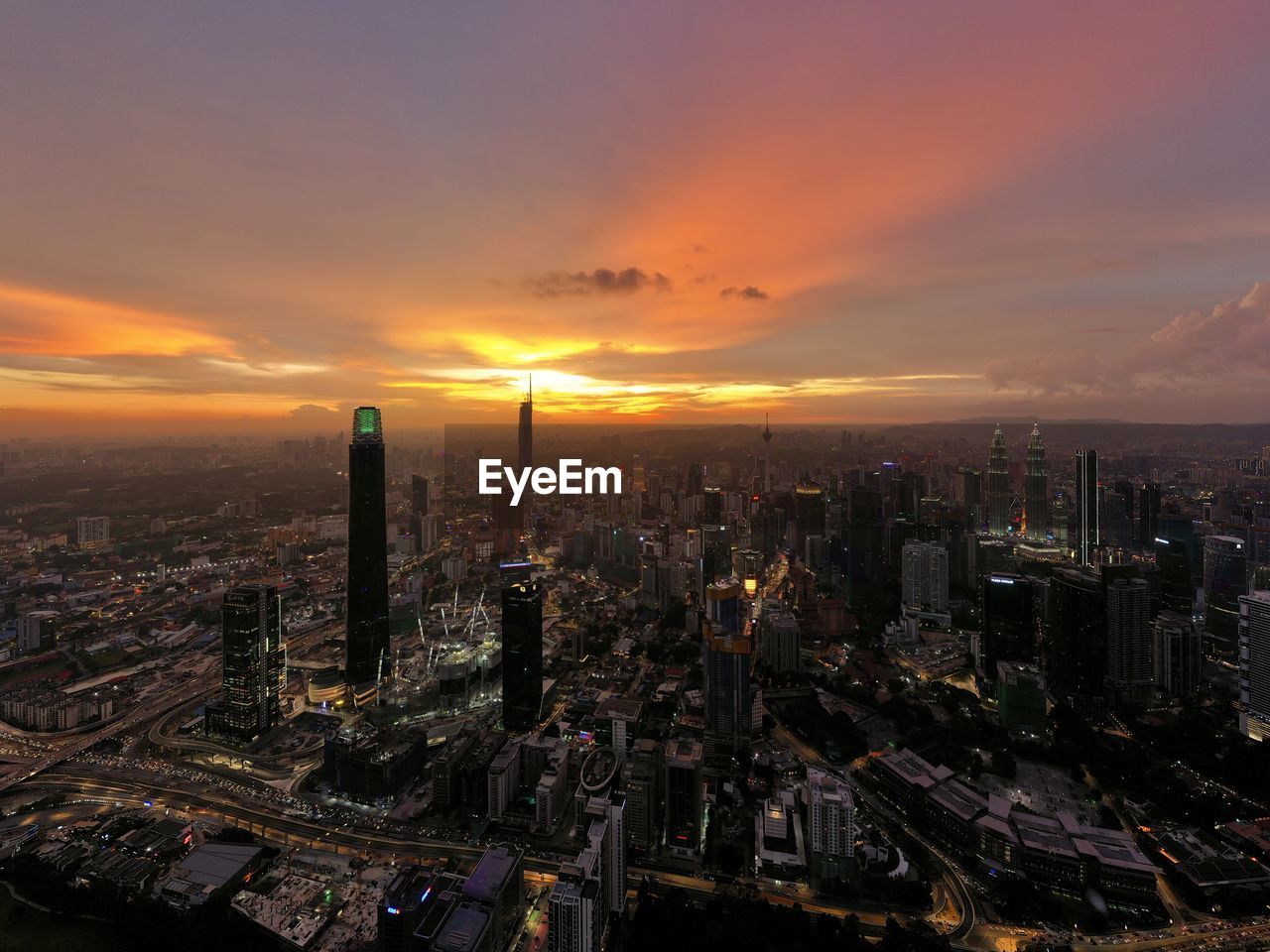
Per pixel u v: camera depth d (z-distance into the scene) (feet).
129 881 583.17
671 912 540.11
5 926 545.85
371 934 530.27
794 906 551.18
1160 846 630.33
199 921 536.42
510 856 539.29
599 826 535.19
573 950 469.57
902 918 557.74
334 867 610.65
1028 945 528.22
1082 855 579.07
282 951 518.37
